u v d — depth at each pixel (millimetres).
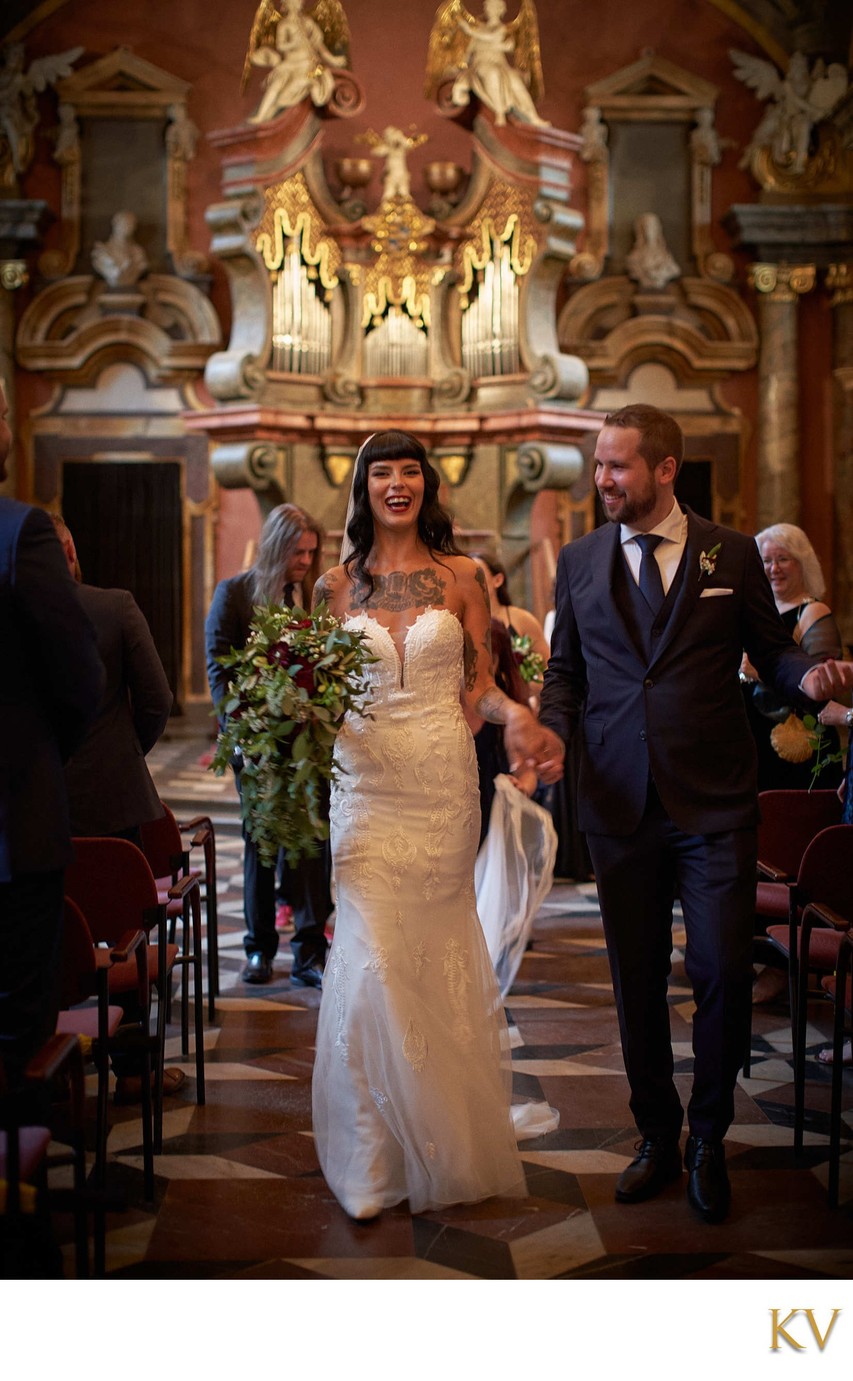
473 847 3652
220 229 12117
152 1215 3324
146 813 4137
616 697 3471
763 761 5145
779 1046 4711
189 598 14531
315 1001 5340
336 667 3352
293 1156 3730
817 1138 3846
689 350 14375
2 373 14156
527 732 3482
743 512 14609
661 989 3504
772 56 14273
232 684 3457
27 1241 2656
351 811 3576
